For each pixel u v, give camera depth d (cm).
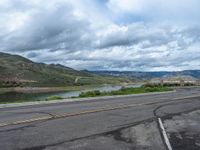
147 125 1080
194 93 3212
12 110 1519
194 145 774
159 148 739
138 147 748
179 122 1159
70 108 1616
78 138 832
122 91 3588
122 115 1331
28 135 858
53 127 993
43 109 1566
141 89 3928
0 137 827
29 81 19350
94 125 1050
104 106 1733
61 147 730
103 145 760
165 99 2316
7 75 19488
